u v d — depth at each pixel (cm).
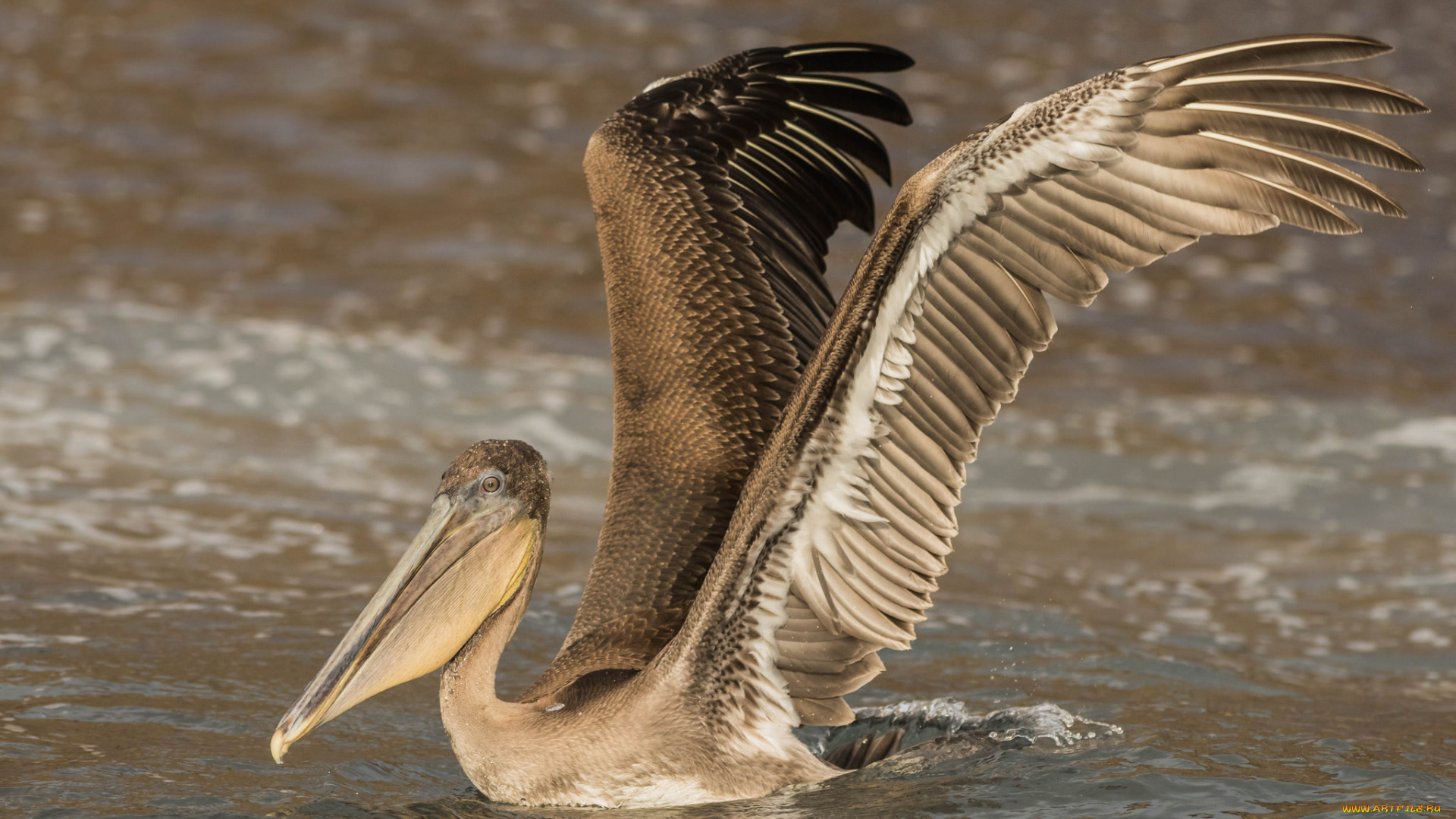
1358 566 1416
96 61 3034
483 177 2662
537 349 2036
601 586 905
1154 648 1149
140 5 3334
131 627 1106
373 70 3053
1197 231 705
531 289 2262
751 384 945
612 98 2941
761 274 971
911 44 3158
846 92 1013
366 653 794
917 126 2689
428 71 3058
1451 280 2405
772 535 805
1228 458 1739
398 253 2375
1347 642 1205
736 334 954
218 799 816
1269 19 3341
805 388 773
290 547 1341
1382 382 2016
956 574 1354
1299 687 1077
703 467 931
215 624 1124
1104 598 1305
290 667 1042
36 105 2836
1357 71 3023
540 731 815
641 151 998
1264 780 857
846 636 826
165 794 820
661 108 1017
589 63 3100
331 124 2831
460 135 2806
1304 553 1455
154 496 1455
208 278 2222
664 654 828
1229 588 1350
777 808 808
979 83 2911
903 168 2517
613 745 815
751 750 828
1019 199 730
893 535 798
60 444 1585
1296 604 1305
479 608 825
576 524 1472
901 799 821
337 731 940
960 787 835
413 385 1870
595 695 830
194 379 1827
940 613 1223
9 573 1211
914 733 950
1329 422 1862
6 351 1861
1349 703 1040
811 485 793
